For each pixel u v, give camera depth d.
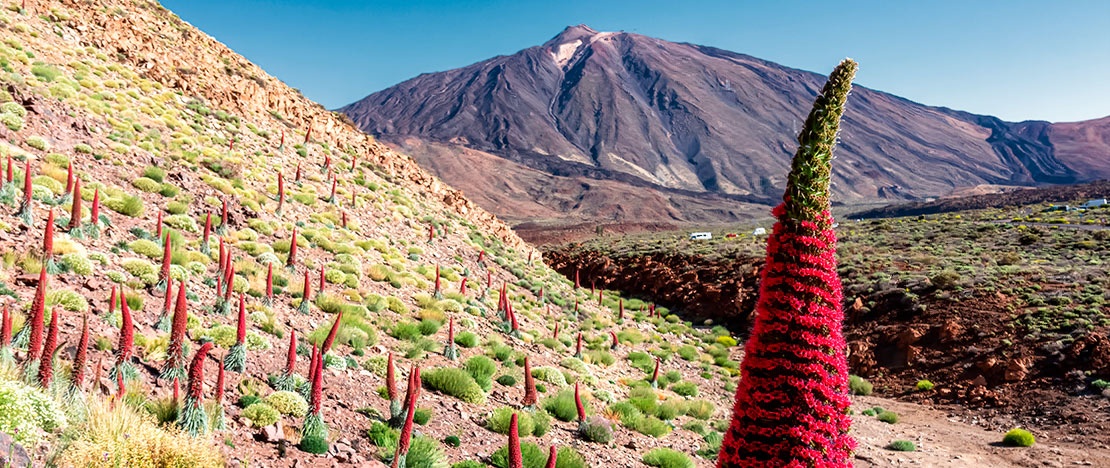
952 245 63.94
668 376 30.16
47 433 7.32
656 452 17.08
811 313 6.54
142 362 11.48
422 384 17.05
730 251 69.62
